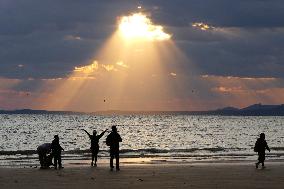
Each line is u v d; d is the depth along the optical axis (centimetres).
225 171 5569
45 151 5903
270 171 5603
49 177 4784
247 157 9106
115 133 5569
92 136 6369
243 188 4012
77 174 5091
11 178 4697
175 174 5147
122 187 4019
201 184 4256
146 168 5956
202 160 8219
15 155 9938
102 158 8706
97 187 4019
